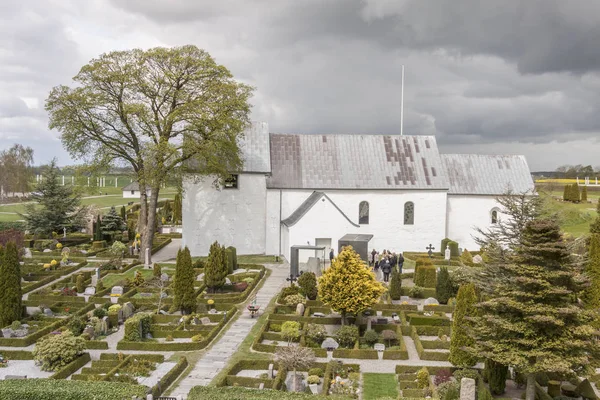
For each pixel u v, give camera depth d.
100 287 47.44
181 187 56.47
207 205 60.94
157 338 36.97
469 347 28.88
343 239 55.38
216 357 33.44
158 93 54.97
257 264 56.72
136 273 50.84
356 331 36.00
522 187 66.44
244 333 37.78
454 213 65.81
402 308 42.72
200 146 52.62
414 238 63.59
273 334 36.56
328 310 41.72
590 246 37.06
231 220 61.41
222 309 42.91
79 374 30.45
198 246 60.97
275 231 62.09
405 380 30.27
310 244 56.78
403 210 63.22
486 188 66.06
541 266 27.42
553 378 30.55
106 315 39.53
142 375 30.20
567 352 26.45
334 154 64.62
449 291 43.84
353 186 62.22
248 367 32.12
